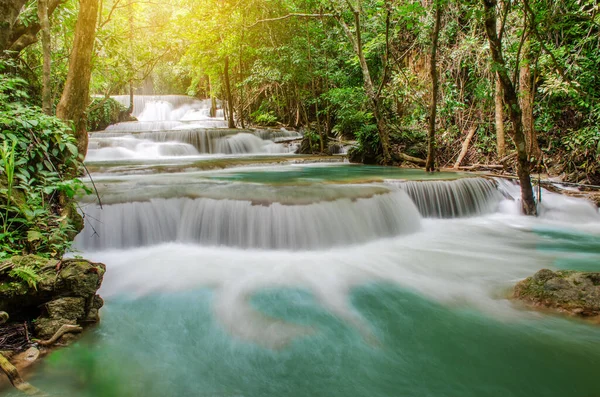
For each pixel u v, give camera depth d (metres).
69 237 4.21
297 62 13.65
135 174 8.34
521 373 2.57
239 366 2.69
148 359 2.73
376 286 4.11
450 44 11.70
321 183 6.95
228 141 14.31
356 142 14.48
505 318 3.33
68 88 4.94
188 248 5.32
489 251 5.36
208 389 2.43
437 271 4.55
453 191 7.34
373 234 5.87
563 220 7.03
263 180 7.45
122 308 3.54
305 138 15.30
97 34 7.20
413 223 6.51
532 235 6.18
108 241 5.09
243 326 3.26
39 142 3.97
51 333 2.73
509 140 10.12
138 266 4.60
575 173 8.56
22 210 3.35
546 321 3.20
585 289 3.34
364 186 6.69
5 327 2.73
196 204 5.52
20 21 6.11
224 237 5.36
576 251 5.36
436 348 2.90
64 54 8.25
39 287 2.79
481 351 2.84
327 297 3.84
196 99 27.53
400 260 4.96
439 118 11.32
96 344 2.89
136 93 29.77
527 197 7.19
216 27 11.15
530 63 8.58
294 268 4.63
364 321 3.35
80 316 2.95
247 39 14.52
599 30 8.20
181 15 10.44
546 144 9.63
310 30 13.65
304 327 3.25
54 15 6.89
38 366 2.48
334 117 16.92
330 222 5.50
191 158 12.01
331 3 10.34
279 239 5.29
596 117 8.48
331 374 2.61
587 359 2.68
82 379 2.44
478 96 9.80
